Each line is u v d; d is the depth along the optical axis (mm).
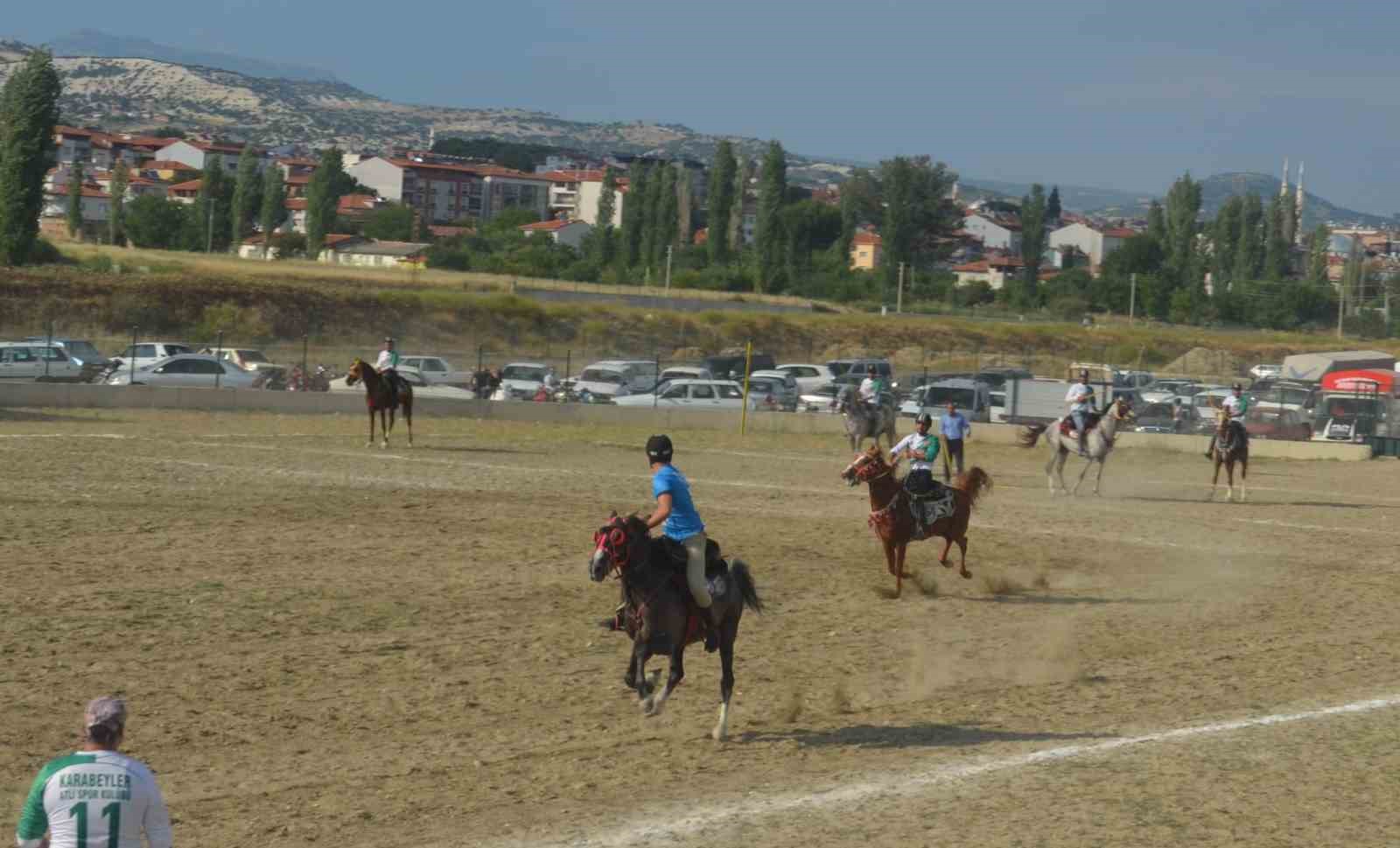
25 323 72188
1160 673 15539
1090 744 12453
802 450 44469
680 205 178875
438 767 11320
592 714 13141
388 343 38781
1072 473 40844
